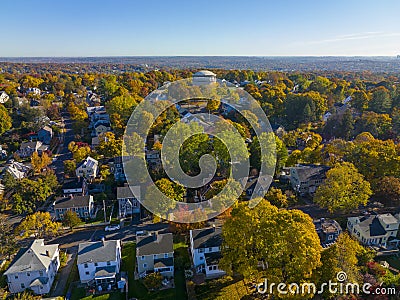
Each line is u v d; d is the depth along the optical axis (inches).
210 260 1902.1
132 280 1899.6
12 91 6491.1
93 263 1882.4
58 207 2598.4
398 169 2664.9
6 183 2982.3
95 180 3213.6
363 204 2593.5
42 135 4458.7
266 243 1589.6
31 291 1797.5
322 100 5132.9
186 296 1770.4
